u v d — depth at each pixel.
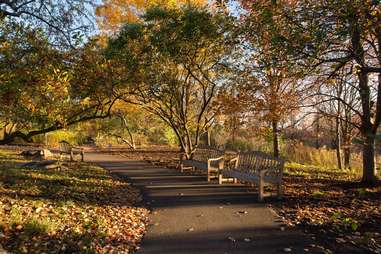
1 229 5.48
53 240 5.37
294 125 11.51
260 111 11.60
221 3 8.90
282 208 7.44
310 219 6.52
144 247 5.27
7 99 5.55
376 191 8.91
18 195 8.07
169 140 30.08
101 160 18.55
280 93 10.54
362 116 9.33
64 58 6.58
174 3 13.75
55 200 7.84
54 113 6.10
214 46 12.34
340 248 5.09
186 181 11.24
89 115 7.84
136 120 30.36
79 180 11.01
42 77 5.66
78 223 6.27
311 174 12.62
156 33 12.41
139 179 11.86
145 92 14.65
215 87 15.13
